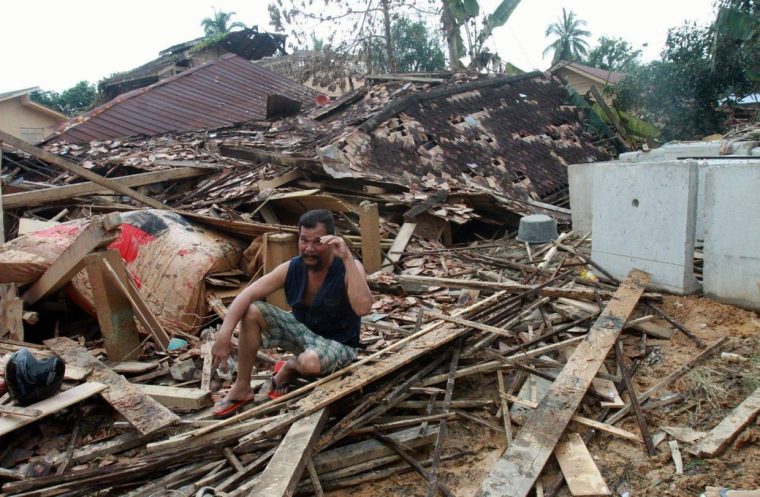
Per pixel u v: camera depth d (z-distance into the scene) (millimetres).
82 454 3396
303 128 13719
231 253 6164
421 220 8703
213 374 4312
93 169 11953
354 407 3566
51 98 35750
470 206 9633
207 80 18781
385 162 10484
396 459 3299
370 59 22484
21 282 5184
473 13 19078
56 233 5680
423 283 5762
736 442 3135
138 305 4723
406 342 4152
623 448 3252
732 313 4418
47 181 11883
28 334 5574
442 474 3182
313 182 9727
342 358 3818
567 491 2949
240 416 3500
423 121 12109
